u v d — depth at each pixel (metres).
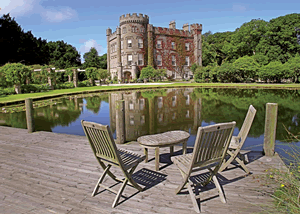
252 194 2.66
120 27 38.78
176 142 3.45
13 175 3.32
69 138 5.33
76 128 7.46
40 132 5.98
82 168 3.54
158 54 40.62
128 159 2.76
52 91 22.42
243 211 2.34
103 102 14.25
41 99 15.80
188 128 7.25
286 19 38.53
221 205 2.46
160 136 3.71
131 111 10.48
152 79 37.53
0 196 2.73
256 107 11.10
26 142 5.05
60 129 7.33
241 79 34.69
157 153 3.36
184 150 3.66
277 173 2.99
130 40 37.94
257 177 3.08
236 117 8.81
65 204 2.54
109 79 40.41
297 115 8.88
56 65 42.09
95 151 2.84
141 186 2.95
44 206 2.51
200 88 24.84
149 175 3.26
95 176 3.26
